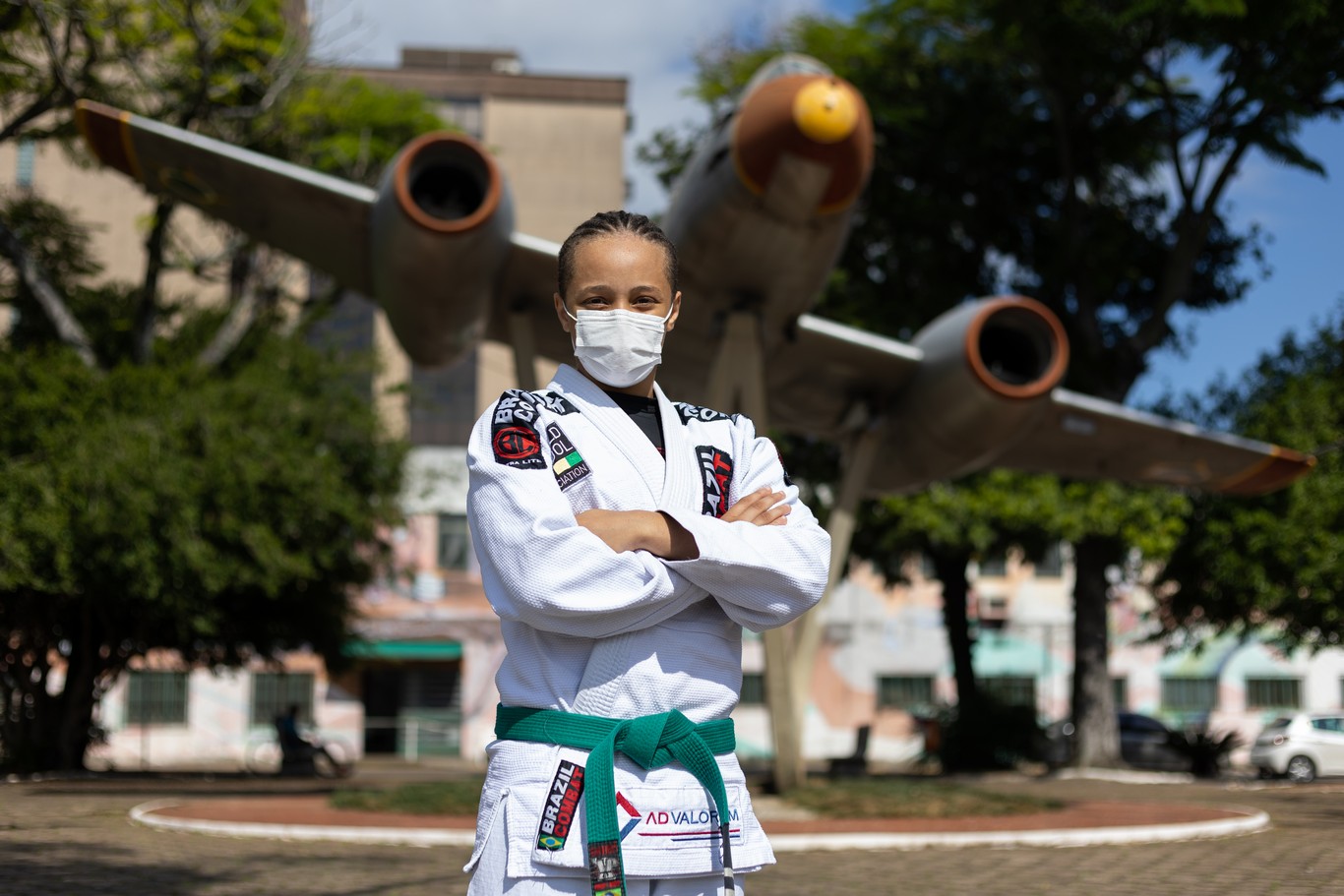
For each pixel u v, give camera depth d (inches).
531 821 75.0
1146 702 1347.2
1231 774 987.9
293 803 486.0
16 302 877.2
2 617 758.5
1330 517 792.3
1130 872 305.6
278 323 933.8
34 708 781.9
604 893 71.9
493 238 410.3
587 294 82.4
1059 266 861.8
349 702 1249.4
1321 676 1352.1
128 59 761.0
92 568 661.9
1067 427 559.2
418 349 463.8
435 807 422.9
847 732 1342.3
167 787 639.1
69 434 667.4
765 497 81.7
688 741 75.9
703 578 76.5
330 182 442.3
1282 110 786.2
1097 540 890.7
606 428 81.0
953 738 984.9
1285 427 835.4
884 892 271.0
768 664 474.0
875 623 1360.7
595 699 76.1
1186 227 853.2
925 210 878.4
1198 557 870.4
